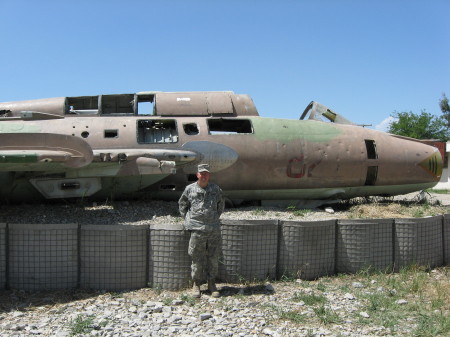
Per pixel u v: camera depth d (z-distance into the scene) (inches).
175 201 387.5
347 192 418.0
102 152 315.9
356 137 412.5
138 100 406.6
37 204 346.9
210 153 366.0
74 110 384.5
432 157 434.0
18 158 240.5
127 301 220.4
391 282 258.1
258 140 380.5
